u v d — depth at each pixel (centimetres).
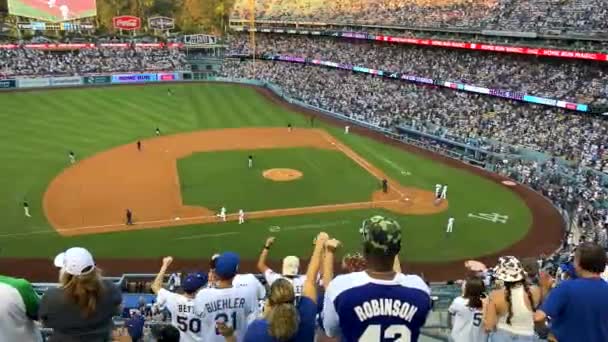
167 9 12525
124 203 4303
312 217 4122
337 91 8312
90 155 5506
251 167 5222
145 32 11581
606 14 6100
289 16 10550
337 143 6166
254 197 4481
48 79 8925
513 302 743
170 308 875
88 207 4209
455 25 7694
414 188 4819
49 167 5091
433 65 7781
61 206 4216
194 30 12756
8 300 604
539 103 6122
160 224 3947
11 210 4116
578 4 6525
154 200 4375
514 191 4834
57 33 10362
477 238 3875
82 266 609
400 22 8594
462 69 7362
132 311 2233
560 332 659
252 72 10112
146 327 1672
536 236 3934
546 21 6606
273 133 6575
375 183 4894
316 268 669
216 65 10781
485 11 7562
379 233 530
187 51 10875
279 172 5097
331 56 9369
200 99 8450
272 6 11025
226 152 5712
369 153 5822
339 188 4744
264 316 600
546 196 4725
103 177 4878
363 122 7075
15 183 4647
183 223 3969
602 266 659
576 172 4944
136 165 5241
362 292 529
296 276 945
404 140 6412
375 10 9375
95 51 9875
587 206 4191
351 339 536
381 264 537
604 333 641
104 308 630
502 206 4478
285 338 556
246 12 11119
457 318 906
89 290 609
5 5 10600
